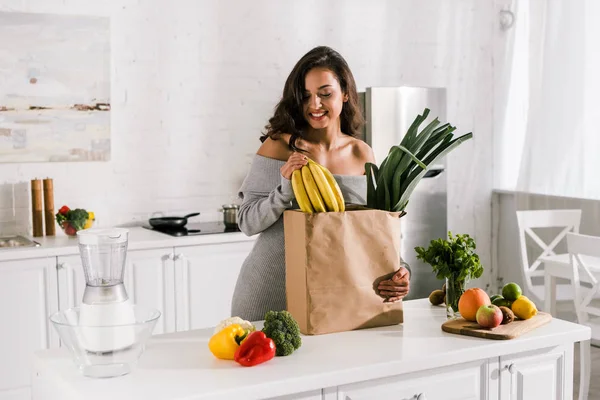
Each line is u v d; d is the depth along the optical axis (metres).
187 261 4.30
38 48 4.41
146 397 1.69
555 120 5.33
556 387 2.25
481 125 5.89
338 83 2.33
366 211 2.21
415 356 1.98
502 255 5.98
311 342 2.11
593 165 5.11
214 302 4.40
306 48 5.19
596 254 3.72
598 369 4.54
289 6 5.11
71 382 1.80
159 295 4.23
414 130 2.35
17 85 4.38
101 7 4.57
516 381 2.18
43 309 3.94
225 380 1.80
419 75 5.62
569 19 5.21
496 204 5.97
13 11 4.34
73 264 4.01
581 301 3.96
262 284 2.46
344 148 2.49
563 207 5.29
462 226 5.88
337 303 2.19
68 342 1.81
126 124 4.70
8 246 4.02
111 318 1.85
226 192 5.02
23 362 3.92
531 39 5.50
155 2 4.73
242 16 4.98
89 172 4.62
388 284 2.26
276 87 5.11
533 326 2.24
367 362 1.93
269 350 1.91
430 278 5.20
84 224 4.32
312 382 1.83
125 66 4.68
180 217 4.60
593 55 5.09
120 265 1.88
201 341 2.15
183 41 4.82
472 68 5.82
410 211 5.09
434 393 2.04
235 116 5.01
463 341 2.12
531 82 5.51
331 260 2.17
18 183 4.43
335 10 5.27
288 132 2.39
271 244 2.45
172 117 4.83
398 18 5.51
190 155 4.89
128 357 1.83
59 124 4.50
